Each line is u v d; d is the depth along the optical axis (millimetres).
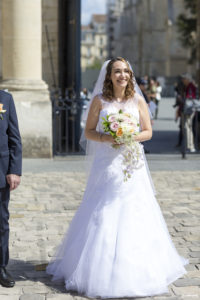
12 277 3988
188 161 9961
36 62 10102
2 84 10055
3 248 3910
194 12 45656
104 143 4012
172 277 3955
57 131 11953
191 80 11219
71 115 11617
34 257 4570
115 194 3875
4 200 3848
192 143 11273
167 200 6742
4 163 3791
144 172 4051
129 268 3664
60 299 3660
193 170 9008
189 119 11172
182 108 11258
